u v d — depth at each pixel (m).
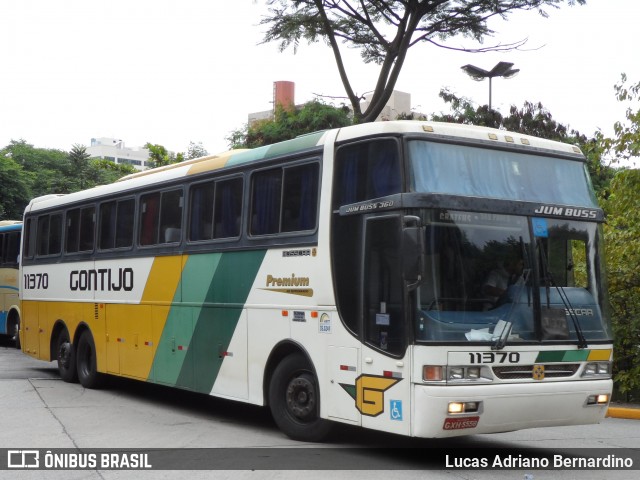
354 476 7.93
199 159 12.35
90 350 15.01
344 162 9.14
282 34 22.97
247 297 10.48
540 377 8.40
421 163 8.40
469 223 8.35
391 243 8.32
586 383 8.65
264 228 10.30
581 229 9.10
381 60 24.08
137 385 15.54
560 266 8.81
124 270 13.67
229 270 10.91
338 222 9.07
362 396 8.52
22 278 17.84
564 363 8.57
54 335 16.34
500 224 8.52
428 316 7.96
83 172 62.78
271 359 10.07
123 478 7.88
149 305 12.84
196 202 11.87
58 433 10.33
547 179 9.16
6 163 45.69
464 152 8.68
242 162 10.90
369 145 8.81
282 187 10.06
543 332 8.46
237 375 10.62
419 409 7.84
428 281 8.03
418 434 7.85
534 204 8.77
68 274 15.72
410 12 22.08
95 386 14.87
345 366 8.78
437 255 8.11
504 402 8.07
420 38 22.69
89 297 14.86
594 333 8.84
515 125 26.62
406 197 8.16
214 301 11.18
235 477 7.86
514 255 8.52
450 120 26.33
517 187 8.88
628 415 12.96
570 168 9.41
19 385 15.42
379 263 8.44
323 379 9.12
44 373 17.72
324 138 9.48
